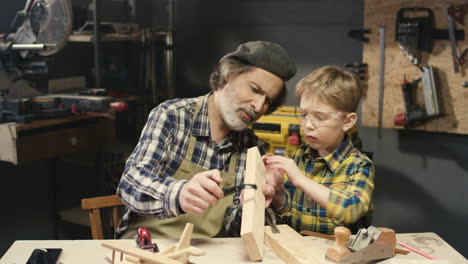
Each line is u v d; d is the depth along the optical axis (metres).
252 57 1.53
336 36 3.12
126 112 3.36
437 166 2.97
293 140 2.64
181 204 1.35
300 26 3.21
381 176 3.11
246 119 1.61
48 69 2.87
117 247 1.23
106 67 3.37
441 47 2.81
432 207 3.02
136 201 1.44
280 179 1.56
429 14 2.81
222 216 1.64
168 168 1.67
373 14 2.96
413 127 2.94
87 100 2.62
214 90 1.69
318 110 1.66
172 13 3.44
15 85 2.76
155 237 1.62
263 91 1.57
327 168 1.76
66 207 3.19
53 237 3.22
